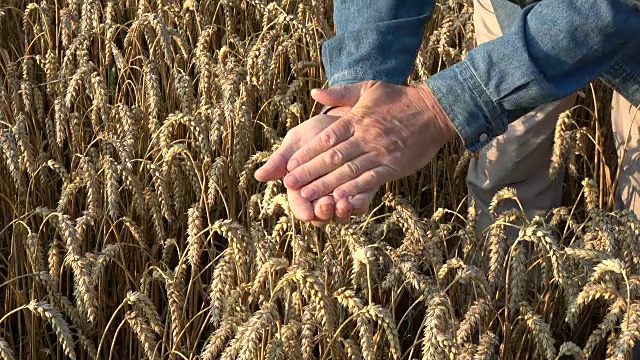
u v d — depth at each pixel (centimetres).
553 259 164
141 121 230
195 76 265
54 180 229
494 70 145
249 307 182
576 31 144
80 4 279
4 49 285
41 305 162
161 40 236
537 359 183
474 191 212
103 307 198
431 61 242
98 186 198
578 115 250
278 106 230
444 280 182
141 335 167
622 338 152
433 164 219
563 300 192
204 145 204
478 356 158
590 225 181
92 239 221
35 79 275
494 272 174
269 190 182
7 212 221
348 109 154
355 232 173
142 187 205
